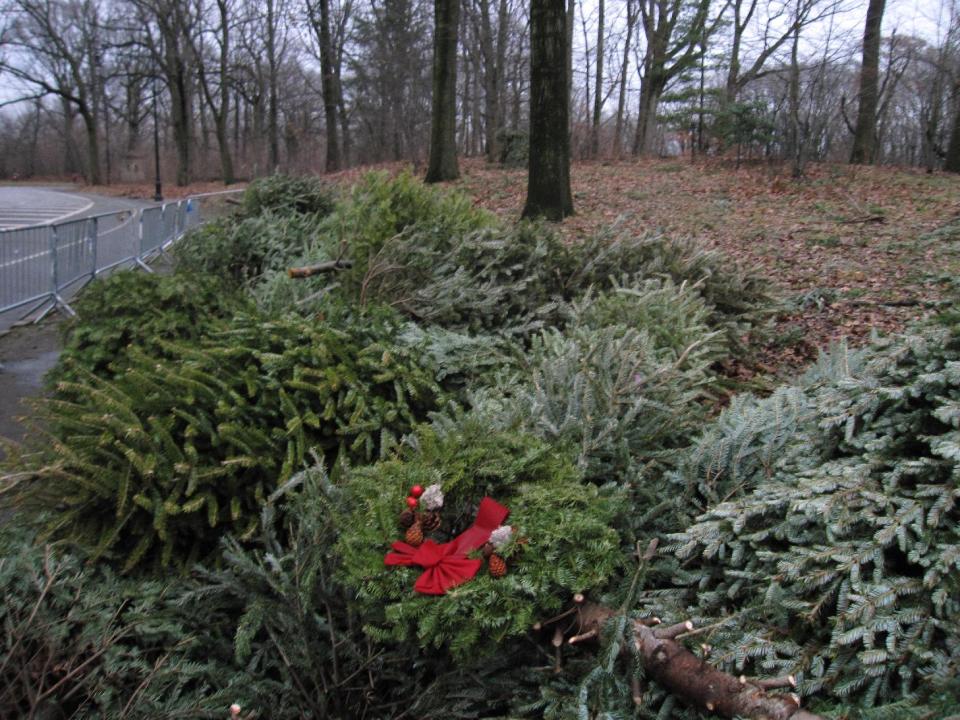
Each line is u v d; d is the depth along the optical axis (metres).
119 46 38.69
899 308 7.04
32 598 2.51
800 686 1.99
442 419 3.26
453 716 2.38
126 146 58.56
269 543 2.74
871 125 19.80
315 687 2.54
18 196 34.09
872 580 2.12
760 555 2.28
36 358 6.96
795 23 21.22
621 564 2.47
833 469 2.43
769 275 8.95
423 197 6.91
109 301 4.68
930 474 2.24
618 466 3.09
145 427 3.12
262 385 3.40
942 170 18.66
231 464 2.98
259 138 42.56
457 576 2.21
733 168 18.19
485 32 27.16
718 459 2.89
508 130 21.19
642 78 27.66
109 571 2.78
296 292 4.92
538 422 3.10
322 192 10.23
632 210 13.65
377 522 2.40
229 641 2.76
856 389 2.62
